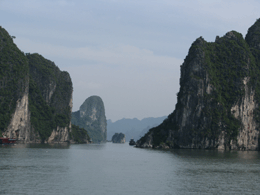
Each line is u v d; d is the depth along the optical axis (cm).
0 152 11488
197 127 18625
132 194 5225
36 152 12412
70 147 18862
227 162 10056
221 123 18650
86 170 7556
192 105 18825
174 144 18950
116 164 9044
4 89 18888
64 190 5341
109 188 5588
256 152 17200
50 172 7044
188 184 6088
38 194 5041
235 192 5556
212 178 6812
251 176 7206
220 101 18862
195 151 15938
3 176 6341
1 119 18175
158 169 8019
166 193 5344
